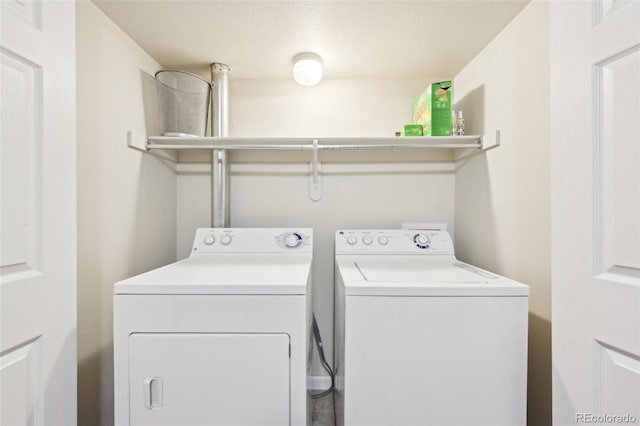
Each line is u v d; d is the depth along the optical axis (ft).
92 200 3.98
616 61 2.27
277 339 3.17
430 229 6.28
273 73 6.15
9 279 2.36
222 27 4.57
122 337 3.12
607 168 2.33
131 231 4.83
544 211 3.71
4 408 2.33
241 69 5.98
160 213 5.77
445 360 3.22
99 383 4.05
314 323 6.31
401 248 5.40
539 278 3.79
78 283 3.73
